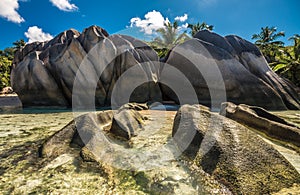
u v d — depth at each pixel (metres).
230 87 10.11
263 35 31.48
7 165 3.09
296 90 11.35
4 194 2.35
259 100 9.99
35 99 10.56
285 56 20.08
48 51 11.32
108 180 2.66
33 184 2.56
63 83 10.27
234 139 3.08
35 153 3.59
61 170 2.92
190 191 2.40
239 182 2.38
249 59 11.52
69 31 14.05
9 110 9.87
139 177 2.72
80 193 2.36
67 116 7.95
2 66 27.61
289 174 2.50
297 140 3.86
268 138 4.35
